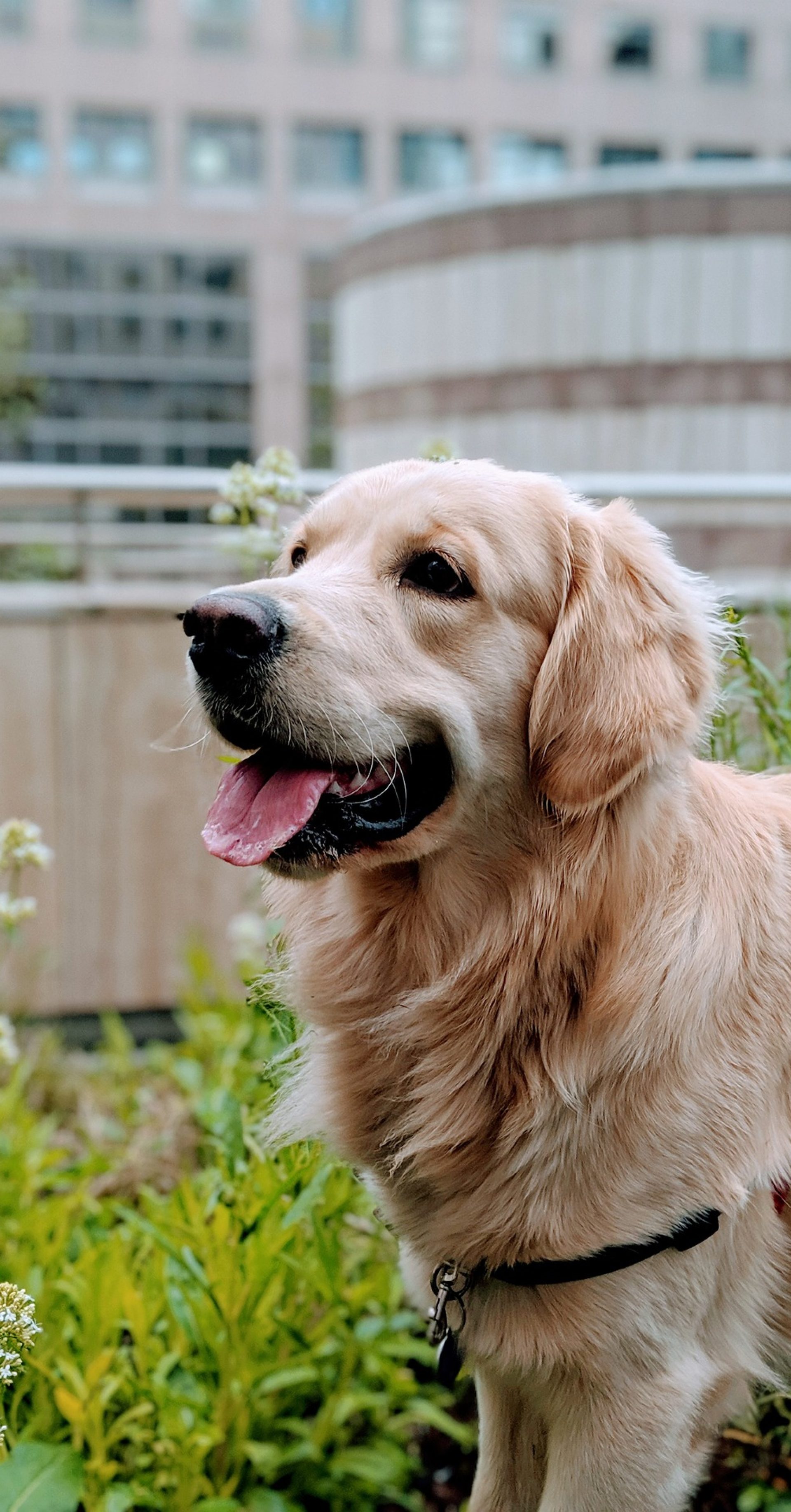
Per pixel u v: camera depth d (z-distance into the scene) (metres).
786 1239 1.97
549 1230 1.80
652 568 1.93
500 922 1.91
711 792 1.99
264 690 1.83
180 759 4.59
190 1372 2.45
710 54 30.81
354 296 9.16
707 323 7.25
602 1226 1.78
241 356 28.83
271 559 2.95
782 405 7.27
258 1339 2.41
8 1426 2.26
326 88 29.08
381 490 2.07
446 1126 1.91
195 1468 2.26
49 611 4.43
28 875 4.54
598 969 1.83
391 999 2.03
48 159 28.06
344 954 2.07
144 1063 4.46
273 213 29.02
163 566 6.68
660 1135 1.78
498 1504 2.11
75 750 4.52
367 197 29.64
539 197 7.45
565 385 7.61
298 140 29.17
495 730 1.93
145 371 28.12
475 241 7.78
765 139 31.31
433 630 1.93
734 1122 1.81
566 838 1.88
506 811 1.92
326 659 1.84
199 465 28.30
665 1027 1.79
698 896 1.86
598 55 30.36
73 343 27.44
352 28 29.12
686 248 7.19
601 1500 1.84
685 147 31.03
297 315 29.16
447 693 1.90
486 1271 1.90
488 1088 1.91
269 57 28.72
